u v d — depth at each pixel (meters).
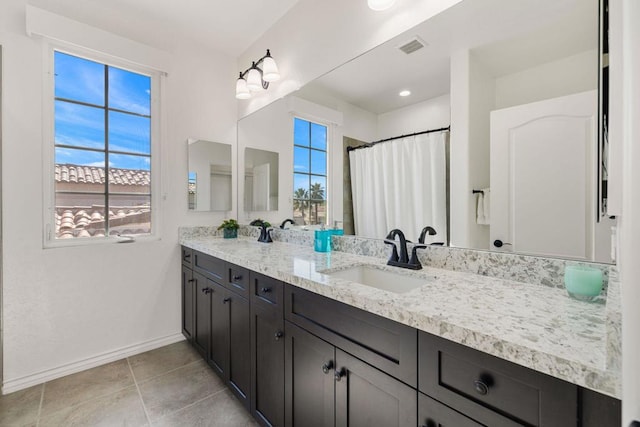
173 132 2.27
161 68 2.14
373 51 1.50
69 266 1.85
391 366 0.80
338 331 0.96
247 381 1.47
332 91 1.72
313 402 1.08
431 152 1.30
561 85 0.94
